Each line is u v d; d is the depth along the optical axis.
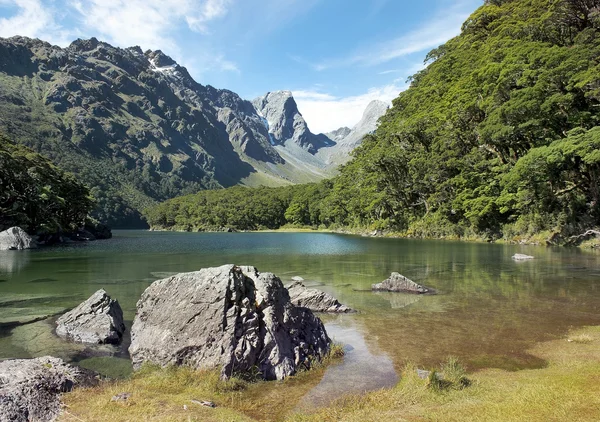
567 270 29.89
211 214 175.50
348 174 132.00
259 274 12.30
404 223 90.75
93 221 101.38
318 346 11.93
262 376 10.20
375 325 15.20
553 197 54.53
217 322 10.60
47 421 7.16
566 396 7.81
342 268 33.34
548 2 82.12
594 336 13.19
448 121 77.62
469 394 8.41
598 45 53.75
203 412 7.82
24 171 70.12
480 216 66.44
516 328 14.45
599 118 48.69
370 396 8.74
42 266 35.59
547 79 51.75
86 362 11.67
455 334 13.80
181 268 33.97
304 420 7.54
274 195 184.62
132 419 7.30
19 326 15.50
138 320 12.46
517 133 57.19
